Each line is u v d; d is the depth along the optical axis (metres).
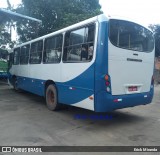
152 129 6.01
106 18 5.84
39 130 5.84
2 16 15.02
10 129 5.90
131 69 6.35
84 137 5.33
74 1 23.61
